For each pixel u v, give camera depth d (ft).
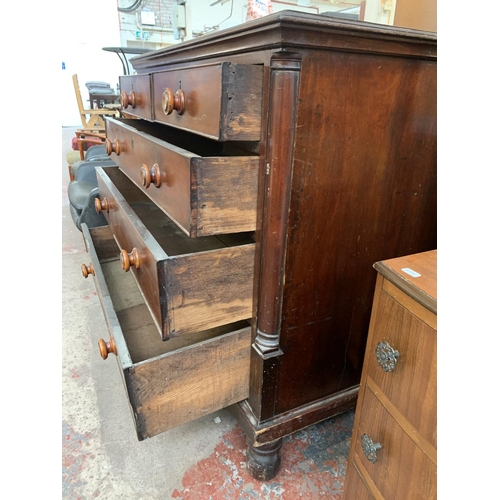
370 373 1.96
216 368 2.44
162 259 2.02
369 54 1.95
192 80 2.05
